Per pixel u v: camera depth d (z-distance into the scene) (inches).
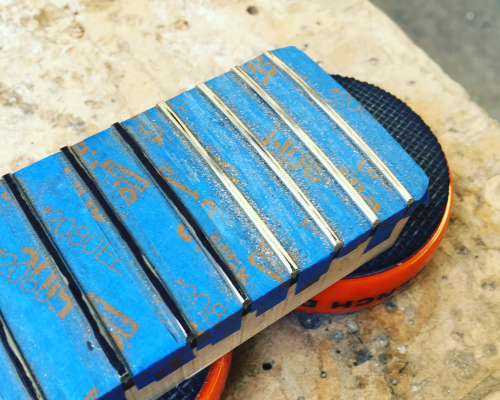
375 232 3.9
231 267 3.5
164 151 4.0
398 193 3.9
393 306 5.1
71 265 3.5
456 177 6.0
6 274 3.5
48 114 6.1
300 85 4.5
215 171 3.9
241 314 3.4
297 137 4.1
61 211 3.7
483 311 5.1
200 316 3.3
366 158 4.1
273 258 3.6
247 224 3.7
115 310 3.3
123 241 3.6
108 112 6.2
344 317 5.0
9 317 3.3
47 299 3.4
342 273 4.3
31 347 3.2
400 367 4.8
